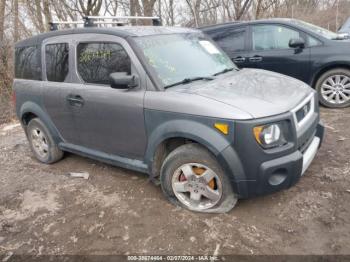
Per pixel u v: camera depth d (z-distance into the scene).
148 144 3.34
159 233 3.02
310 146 3.35
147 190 3.75
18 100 4.77
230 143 2.79
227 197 3.05
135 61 3.33
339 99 5.95
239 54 6.48
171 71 3.42
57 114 4.20
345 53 5.70
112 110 3.51
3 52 9.40
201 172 3.13
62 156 4.76
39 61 4.34
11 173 4.59
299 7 18.28
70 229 3.20
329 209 3.13
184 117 2.98
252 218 3.10
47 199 3.78
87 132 3.94
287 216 3.09
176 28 4.14
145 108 3.23
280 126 2.84
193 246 2.83
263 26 6.36
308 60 5.95
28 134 4.88
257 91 3.18
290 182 2.95
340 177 3.63
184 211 3.29
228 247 2.78
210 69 3.81
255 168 2.79
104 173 4.28
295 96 3.21
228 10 13.28
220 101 2.91
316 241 2.76
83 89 3.76
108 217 3.32
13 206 3.72
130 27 3.78
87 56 3.76
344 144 4.46
